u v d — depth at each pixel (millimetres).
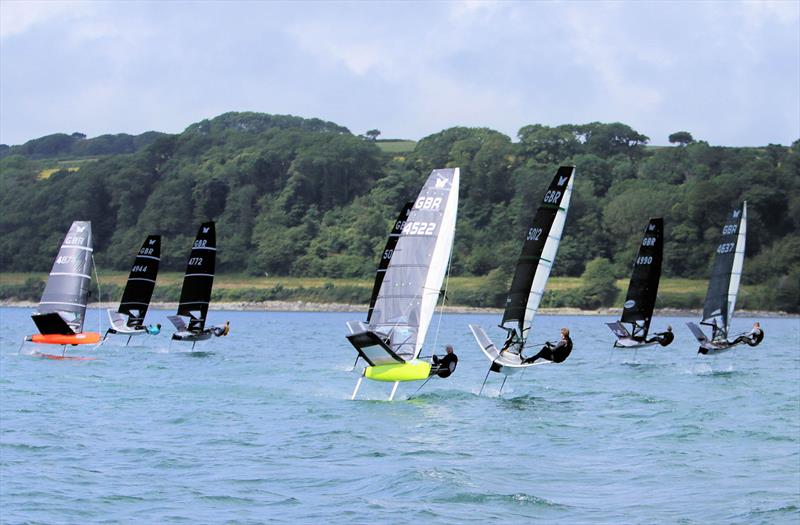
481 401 51406
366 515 28172
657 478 33438
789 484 32625
